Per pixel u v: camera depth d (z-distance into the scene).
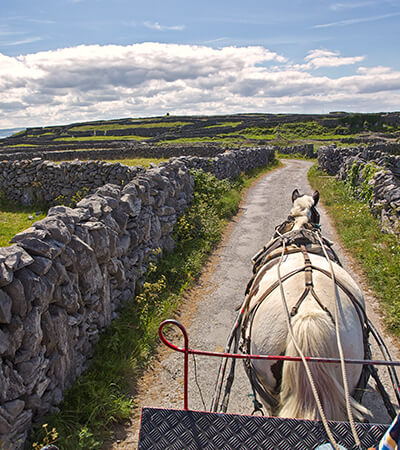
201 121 112.19
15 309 3.88
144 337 6.17
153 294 7.25
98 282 5.62
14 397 3.82
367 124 89.69
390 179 12.46
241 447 2.50
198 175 14.45
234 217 14.77
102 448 4.25
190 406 5.01
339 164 26.50
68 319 4.80
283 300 3.09
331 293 3.16
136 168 15.06
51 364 4.45
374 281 8.20
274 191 20.53
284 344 2.93
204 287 8.62
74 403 4.64
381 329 6.59
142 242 8.15
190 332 6.79
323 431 2.47
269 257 4.12
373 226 11.52
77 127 117.56
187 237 10.89
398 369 5.61
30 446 3.92
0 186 16.47
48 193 15.95
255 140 74.38
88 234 5.52
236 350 3.72
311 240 4.12
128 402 4.84
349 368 2.83
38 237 4.51
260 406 3.29
